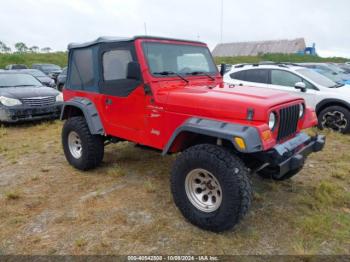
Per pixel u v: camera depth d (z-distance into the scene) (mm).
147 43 4035
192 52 4574
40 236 3424
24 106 8484
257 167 3613
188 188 3498
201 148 3340
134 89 4086
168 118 3773
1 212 3920
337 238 3297
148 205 4016
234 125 3182
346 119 7238
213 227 3324
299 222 3561
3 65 31969
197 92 3740
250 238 3307
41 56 37625
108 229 3518
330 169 5168
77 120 5020
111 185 4621
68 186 4629
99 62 4539
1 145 6906
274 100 3398
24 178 4969
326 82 7961
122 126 4387
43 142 7078
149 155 5789
